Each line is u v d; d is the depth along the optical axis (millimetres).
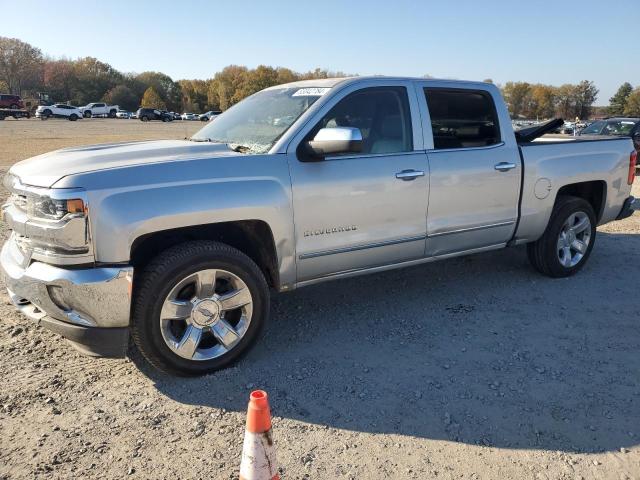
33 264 3322
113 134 34562
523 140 5730
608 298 5055
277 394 3387
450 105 4660
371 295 5133
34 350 3926
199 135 4715
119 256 3195
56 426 3031
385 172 4176
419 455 2820
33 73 120062
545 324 4461
